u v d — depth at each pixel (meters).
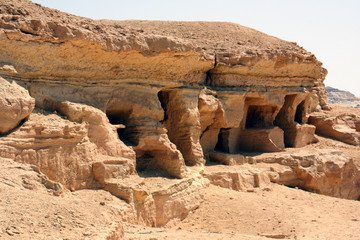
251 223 15.71
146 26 23.66
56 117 13.49
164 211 15.04
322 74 31.00
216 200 17.50
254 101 23.08
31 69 13.46
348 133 27.72
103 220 9.67
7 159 11.43
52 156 12.65
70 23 14.45
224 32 24.62
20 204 9.02
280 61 22.64
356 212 18.77
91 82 15.42
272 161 22.58
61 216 9.00
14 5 13.80
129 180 14.24
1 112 11.79
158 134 16.80
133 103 16.55
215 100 20.14
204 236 12.40
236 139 23.23
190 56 17.91
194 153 18.64
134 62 16.28
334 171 23.81
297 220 16.41
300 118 27.05
